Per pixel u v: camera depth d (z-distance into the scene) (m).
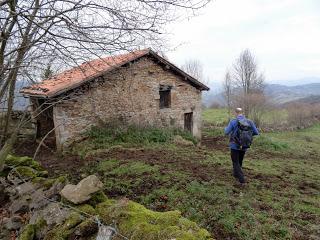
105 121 13.86
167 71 16.12
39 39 4.25
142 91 15.09
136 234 2.94
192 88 17.67
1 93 4.74
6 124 5.20
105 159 10.09
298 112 31.75
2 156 4.96
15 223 4.48
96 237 3.14
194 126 18.03
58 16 3.97
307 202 6.93
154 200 6.30
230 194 6.96
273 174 9.84
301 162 13.45
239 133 7.82
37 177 5.23
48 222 3.77
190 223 3.10
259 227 5.28
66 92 12.14
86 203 3.67
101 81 13.17
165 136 14.07
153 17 4.09
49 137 13.91
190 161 10.17
